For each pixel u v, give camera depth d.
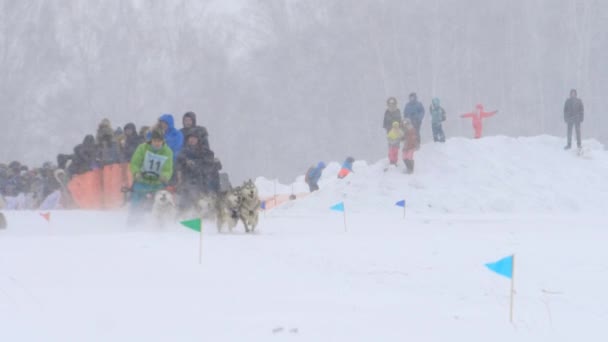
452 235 35.47
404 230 39.19
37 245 28.38
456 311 17.39
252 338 13.92
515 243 31.98
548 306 18.47
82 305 16.88
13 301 17.27
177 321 15.34
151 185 41.16
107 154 55.81
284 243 31.12
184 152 43.44
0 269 22.00
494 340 14.47
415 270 24.20
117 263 23.44
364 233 36.88
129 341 13.68
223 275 21.66
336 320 15.62
